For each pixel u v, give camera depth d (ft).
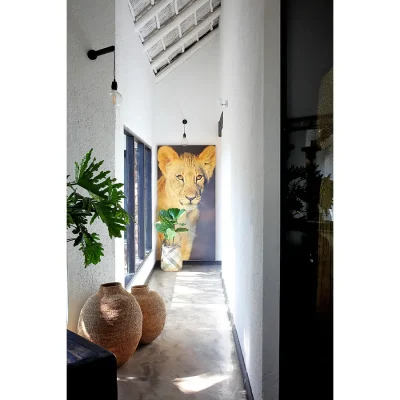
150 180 23.59
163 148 25.00
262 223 6.91
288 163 6.43
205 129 25.08
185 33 21.75
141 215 20.49
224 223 19.48
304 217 6.29
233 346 12.14
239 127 11.44
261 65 7.02
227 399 8.89
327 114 5.86
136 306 10.55
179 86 25.04
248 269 9.17
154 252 24.29
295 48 6.54
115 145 11.37
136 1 14.51
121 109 12.57
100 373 5.69
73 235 10.64
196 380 9.82
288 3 6.56
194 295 18.33
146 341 12.14
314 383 6.31
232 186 14.48
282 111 6.51
